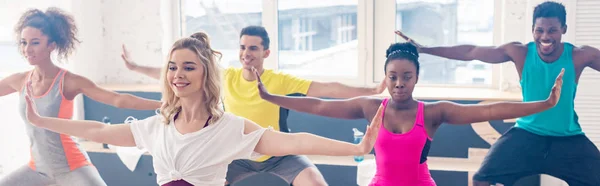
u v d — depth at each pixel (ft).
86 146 14.21
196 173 7.13
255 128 7.34
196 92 7.23
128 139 7.57
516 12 13.58
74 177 10.32
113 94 10.27
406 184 8.75
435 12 14.49
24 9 13.24
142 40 15.43
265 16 15.06
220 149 7.17
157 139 7.36
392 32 14.67
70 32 10.84
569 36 12.21
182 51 7.20
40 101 10.37
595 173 10.20
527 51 10.34
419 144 8.66
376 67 14.87
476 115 8.58
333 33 14.96
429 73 14.80
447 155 13.25
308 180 10.68
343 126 13.51
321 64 15.16
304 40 15.14
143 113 14.48
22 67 13.37
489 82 14.49
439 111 8.72
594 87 12.15
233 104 11.05
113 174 13.74
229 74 11.21
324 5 14.88
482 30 14.32
